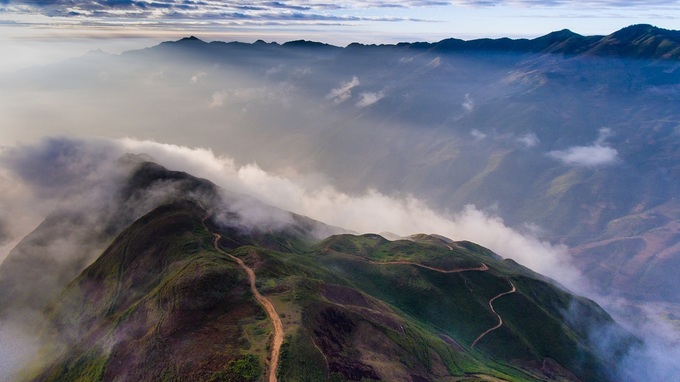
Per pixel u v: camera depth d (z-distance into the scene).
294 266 174.25
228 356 108.00
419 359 140.38
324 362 113.31
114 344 127.31
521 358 185.88
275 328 120.12
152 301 139.12
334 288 160.12
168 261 178.12
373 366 122.31
